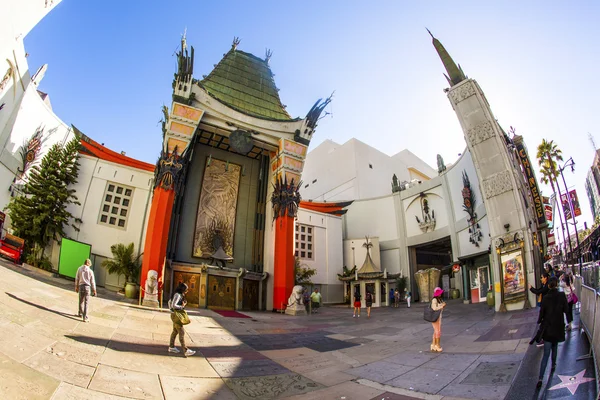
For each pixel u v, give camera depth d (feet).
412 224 117.08
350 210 131.95
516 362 24.22
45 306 32.19
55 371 18.69
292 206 82.53
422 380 22.65
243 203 87.40
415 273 112.88
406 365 26.66
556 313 19.65
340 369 26.35
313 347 34.50
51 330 25.63
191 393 19.63
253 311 73.00
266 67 98.43
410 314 67.21
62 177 68.39
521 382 20.04
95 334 28.27
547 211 85.97
